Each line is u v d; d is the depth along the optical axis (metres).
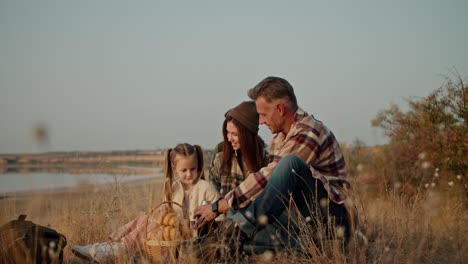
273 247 3.91
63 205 5.45
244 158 4.55
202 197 4.52
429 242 4.12
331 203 3.83
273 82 4.07
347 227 3.88
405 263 3.72
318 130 3.97
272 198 3.70
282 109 4.04
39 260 3.56
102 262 3.87
